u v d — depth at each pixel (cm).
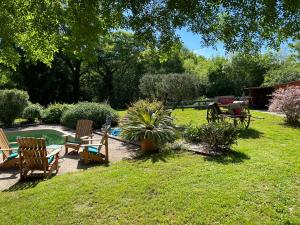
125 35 3008
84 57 510
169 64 3375
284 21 391
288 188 515
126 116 963
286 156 729
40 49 580
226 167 637
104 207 472
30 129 1520
